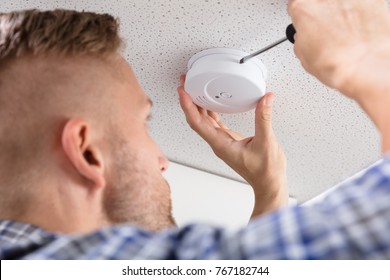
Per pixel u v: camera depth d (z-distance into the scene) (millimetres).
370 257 367
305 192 1550
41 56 718
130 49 942
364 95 504
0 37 741
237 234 426
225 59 895
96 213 665
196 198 1447
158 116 1182
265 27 834
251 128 1158
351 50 571
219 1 795
